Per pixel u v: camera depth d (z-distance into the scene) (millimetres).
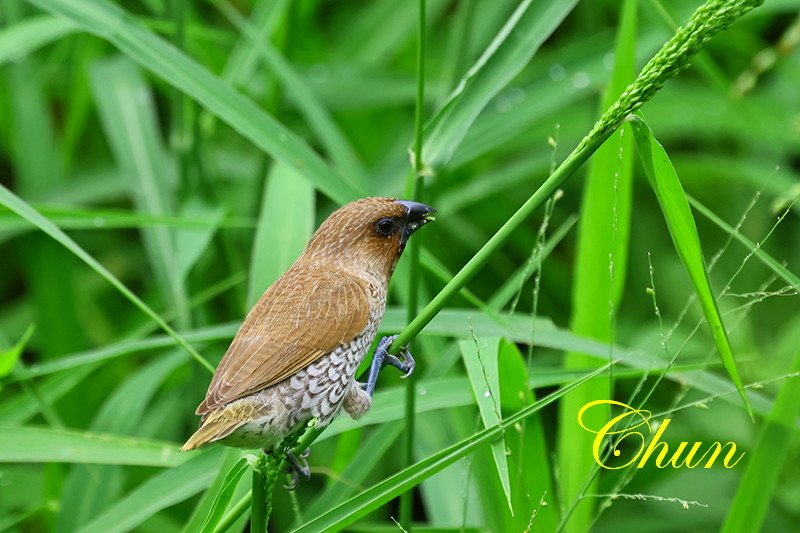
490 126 10102
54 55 12445
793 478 9664
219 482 6730
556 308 12102
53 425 7867
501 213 12375
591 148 5332
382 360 6879
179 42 9867
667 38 10219
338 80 12297
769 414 6859
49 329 11023
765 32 12969
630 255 12000
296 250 8062
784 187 11344
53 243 11008
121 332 11922
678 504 10133
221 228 10938
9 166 13125
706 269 6129
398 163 11469
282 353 6410
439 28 13031
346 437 8523
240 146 12719
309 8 12578
